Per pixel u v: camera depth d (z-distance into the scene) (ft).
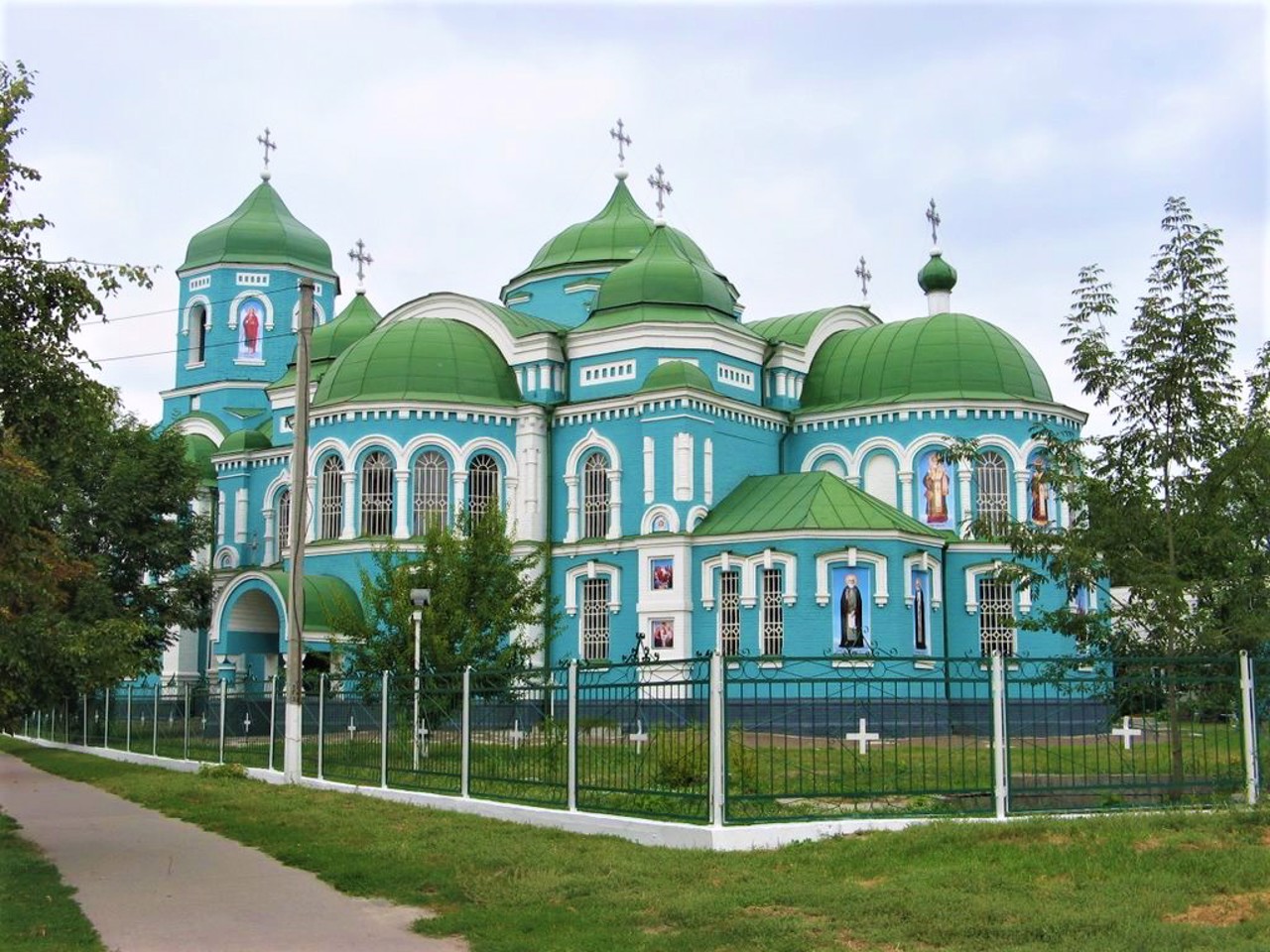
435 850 62.85
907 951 42.11
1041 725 77.00
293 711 102.58
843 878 53.11
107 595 143.43
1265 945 40.40
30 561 69.31
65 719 164.45
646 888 52.19
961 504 163.12
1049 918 44.11
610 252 202.39
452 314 183.52
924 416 166.40
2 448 67.97
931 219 188.55
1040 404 166.81
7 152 65.92
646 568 156.76
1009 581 79.51
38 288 64.75
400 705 90.33
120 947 45.70
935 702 69.31
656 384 161.38
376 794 88.94
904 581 149.07
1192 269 73.61
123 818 83.87
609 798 70.13
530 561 136.26
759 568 150.51
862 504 153.07
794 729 118.62
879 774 78.33
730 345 171.73
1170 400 73.51
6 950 44.19
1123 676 69.51
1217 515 72.79
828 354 181.88
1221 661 69.05
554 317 203.92
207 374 221.66
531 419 169.07
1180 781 67.97
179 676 186.50
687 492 157.58
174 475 164.14
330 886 57.31
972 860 54.08
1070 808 65.26
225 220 228.22
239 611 164.86
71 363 66.80
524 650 121.80
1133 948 40.42
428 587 119.34
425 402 166.30
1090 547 74.59
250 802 86.12
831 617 146.61
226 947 45.60
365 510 166.40
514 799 75.77
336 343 204.95
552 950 43.11
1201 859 52.49
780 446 175.22
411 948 45.09
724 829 60.39
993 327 176.35
